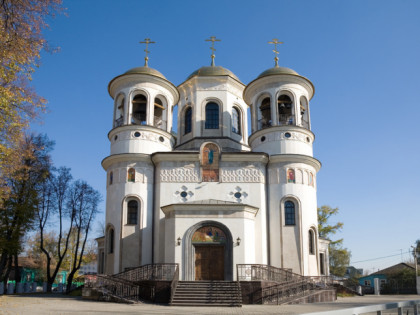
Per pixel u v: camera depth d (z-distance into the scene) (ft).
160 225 96.58
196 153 100.37
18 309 61.87
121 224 97.09
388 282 189.98
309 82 110.11
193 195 98.48
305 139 105.50
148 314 55.83
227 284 80.12
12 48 51.85
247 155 100.32
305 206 99.55
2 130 61.77
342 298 102.22
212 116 120.06
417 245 222.69
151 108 106.93
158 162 101.40
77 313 56.18
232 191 98.89
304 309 64.85
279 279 90.53
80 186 155.53
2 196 76.43
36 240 218.38
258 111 110.01
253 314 56.08
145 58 118.93
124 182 99.66
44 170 126.31
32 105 60.85
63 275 238.48
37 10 51.93
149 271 86.22
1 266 116.78
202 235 89.25
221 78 122.11
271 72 108.68
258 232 95.91
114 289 82.07
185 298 74.74
